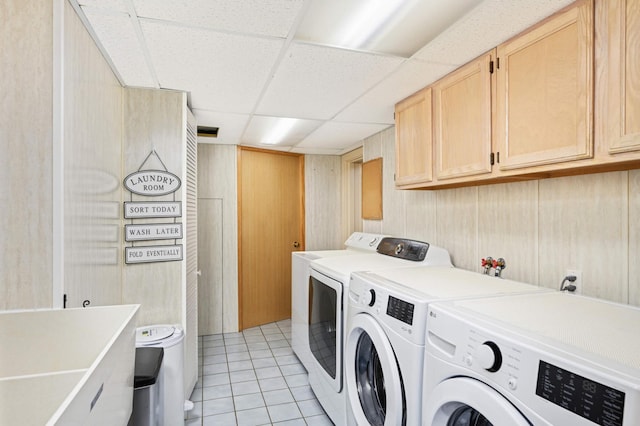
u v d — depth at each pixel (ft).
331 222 14.87
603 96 3.70
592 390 2.42
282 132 10.90
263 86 6.94
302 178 14.62
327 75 6.32
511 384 2.94
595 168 4.21
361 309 5.68
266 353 11.01
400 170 7.72
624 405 2.23
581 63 3.90
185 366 7.52
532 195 5.70
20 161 3.75
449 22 4.67
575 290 5.00
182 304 7.34
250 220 13.37
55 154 3.84
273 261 14.05
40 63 3.80
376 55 5.56
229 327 12.88
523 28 4.65
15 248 3.74
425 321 4.25
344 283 6.49
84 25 4.58
